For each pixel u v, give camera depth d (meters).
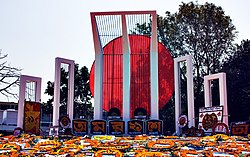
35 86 23.48
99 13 21.30
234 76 33.84
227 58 36.56
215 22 36.88
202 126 17.28
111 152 5.50
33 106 19.67
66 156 5.38
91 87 26.31
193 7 37.91
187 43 37.47
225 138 8.77
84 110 45.22
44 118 42.72
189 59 20.73
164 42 38.62
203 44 37.00
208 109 17.19
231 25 37.66
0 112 33.06
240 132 13.48
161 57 25.72
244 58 34.88
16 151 5.95
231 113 33.31
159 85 25.55
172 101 36.56
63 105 42.09
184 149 5.95
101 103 21.88
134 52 24.59
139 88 24.42
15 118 32.66
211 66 37.03
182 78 36.56
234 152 5.42
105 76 24.95
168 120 36.78
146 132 19.36
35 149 6.28
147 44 24.41
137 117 23.11
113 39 24.23
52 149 6.18
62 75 40.62
